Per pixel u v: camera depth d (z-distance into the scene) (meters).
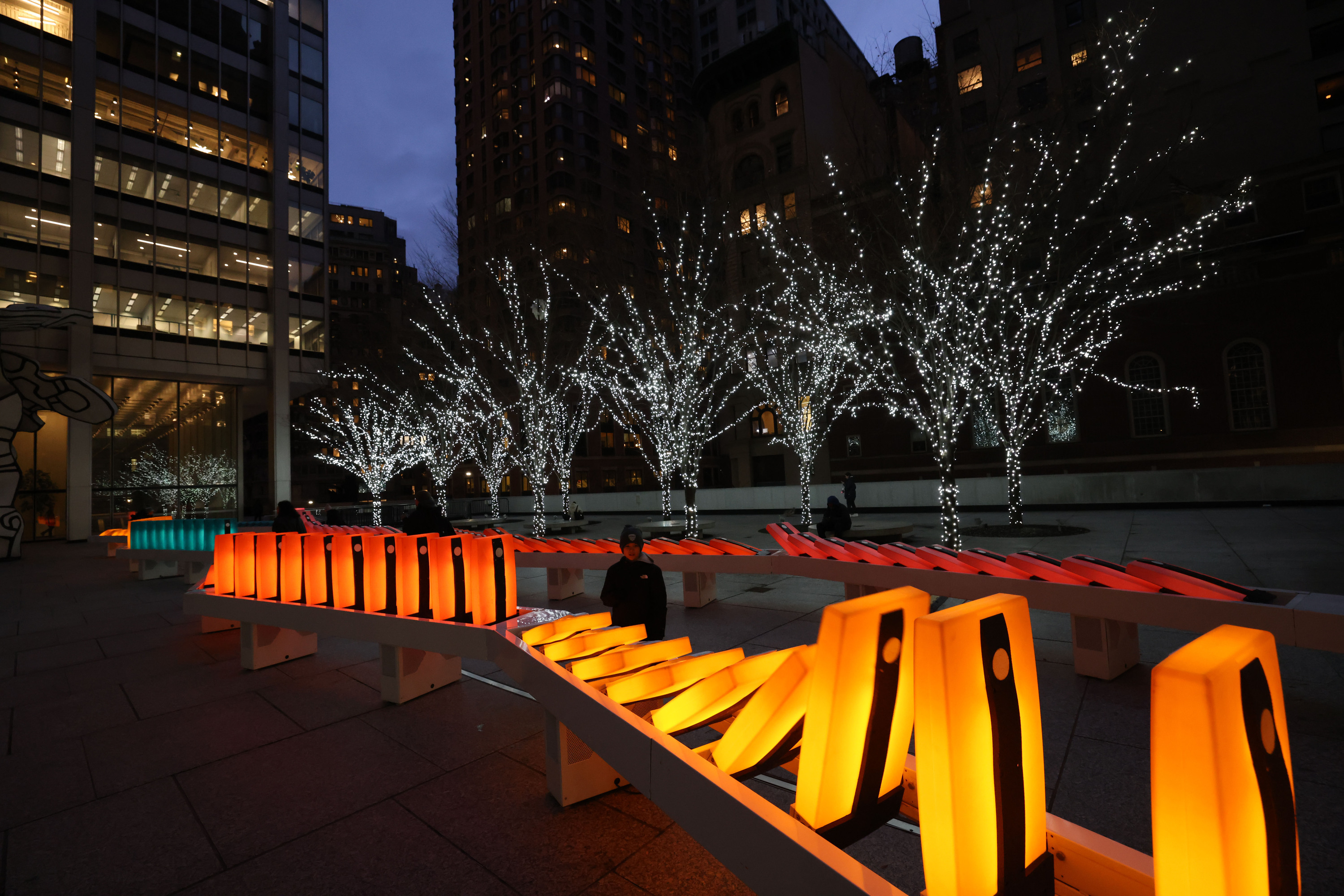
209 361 29.52
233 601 5.88
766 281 23.34
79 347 25.77
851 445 34.84
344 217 106.12
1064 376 28.31
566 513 23.64
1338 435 23.88
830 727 1.53
